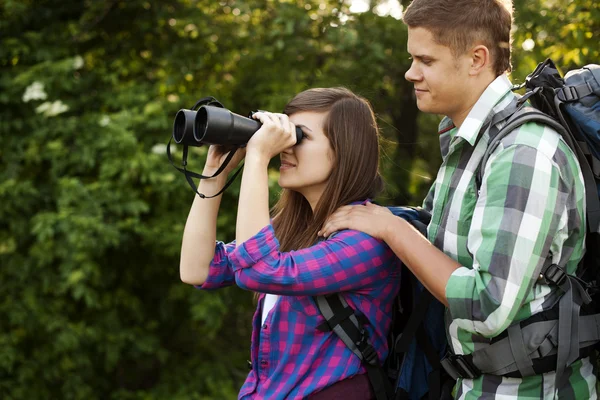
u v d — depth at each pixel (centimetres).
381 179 180
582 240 152
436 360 169
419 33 154
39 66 507
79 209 490
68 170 527
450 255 154
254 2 523
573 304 147
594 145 151
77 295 492
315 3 541
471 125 153
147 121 499
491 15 151
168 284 578
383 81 573
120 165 487
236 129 161
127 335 547
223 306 523
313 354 161
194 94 543
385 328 168
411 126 604
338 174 168
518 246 138
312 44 530
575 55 306
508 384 151
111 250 551
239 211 157
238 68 554
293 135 164
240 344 611
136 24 559
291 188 172
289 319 163
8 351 526
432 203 185
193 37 553
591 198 151
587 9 306
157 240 507
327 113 170
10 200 519
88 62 560
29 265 530
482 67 153
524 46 358
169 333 604
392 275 168
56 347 520
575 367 155
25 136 526
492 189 142
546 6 345
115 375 604
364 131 171
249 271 154
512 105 154
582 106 149
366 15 540
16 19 541
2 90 520
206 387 568
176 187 498
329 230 164
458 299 142
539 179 139
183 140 163
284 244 181
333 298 161
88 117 514
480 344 151
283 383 162
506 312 137
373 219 159
